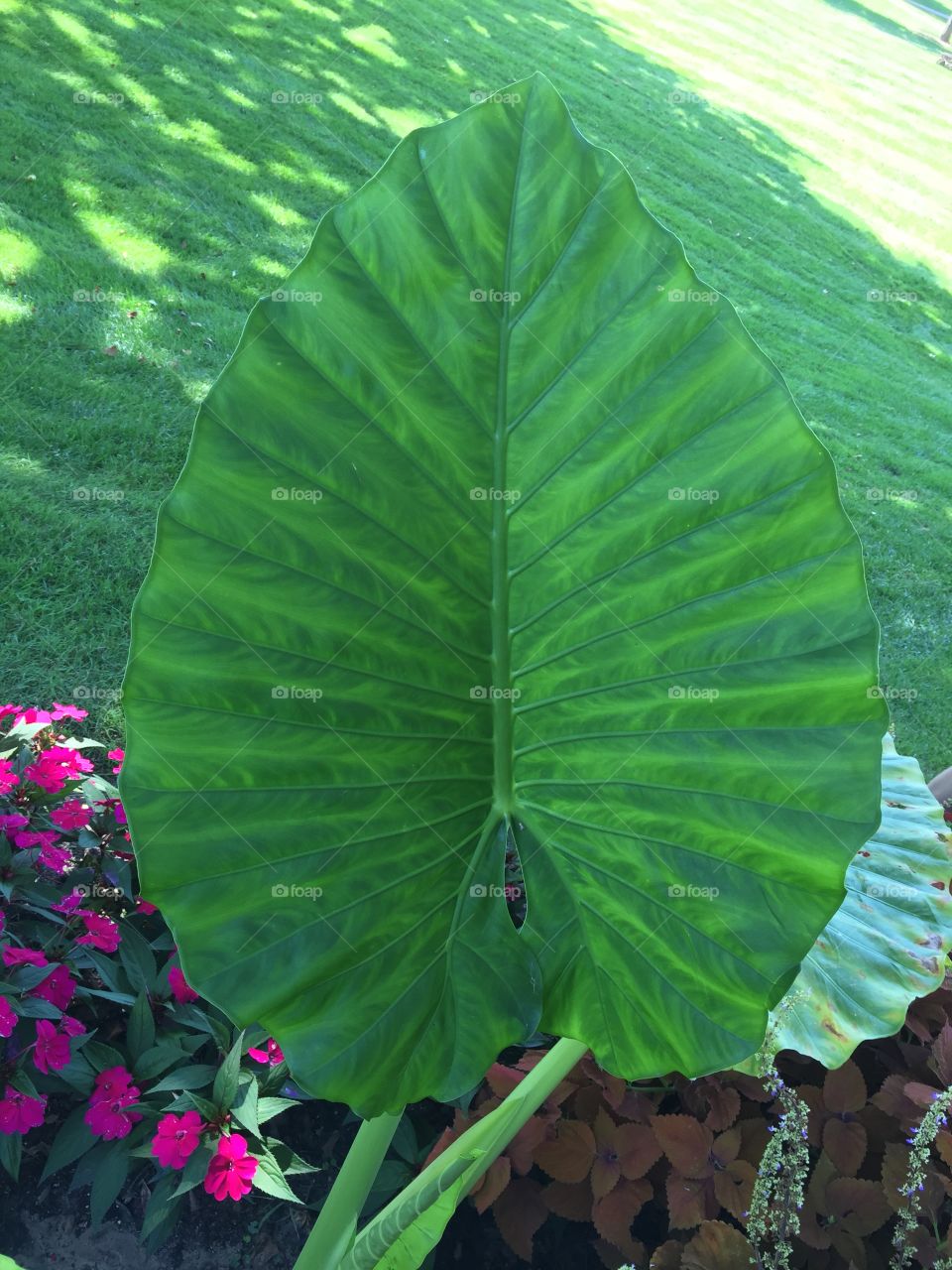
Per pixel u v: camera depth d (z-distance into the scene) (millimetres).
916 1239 1298
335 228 760
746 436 805
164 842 833
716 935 914
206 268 3180
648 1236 1474
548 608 866
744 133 7230
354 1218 1018
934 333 5555
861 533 3441
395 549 828
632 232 778
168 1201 1336
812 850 876
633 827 917
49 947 1466
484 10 7141
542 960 950
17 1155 1348
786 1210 1244
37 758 1617
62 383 2555
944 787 1867
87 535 2236
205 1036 1476
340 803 869
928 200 7387
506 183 767
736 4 10539
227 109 4203
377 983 894
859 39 10875
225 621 808
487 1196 1332
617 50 7715
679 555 839
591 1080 1456
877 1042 1617
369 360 782
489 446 819
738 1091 1463
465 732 898
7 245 2893
